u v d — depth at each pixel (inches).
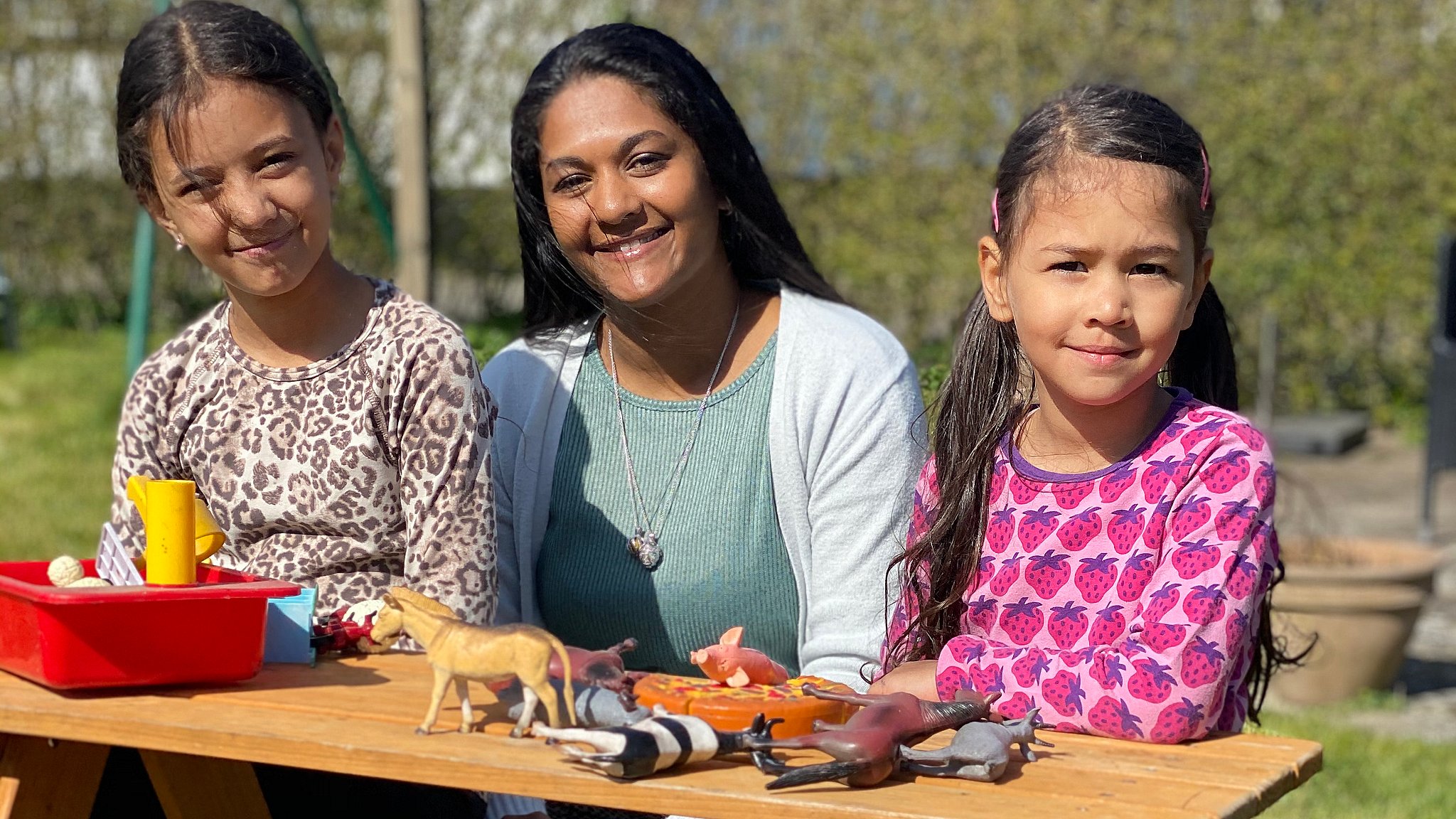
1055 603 74.9
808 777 54.2
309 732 59.7
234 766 72.7
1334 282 381.1
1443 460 284.5
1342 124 374.0
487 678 59.4
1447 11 375.6
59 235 467.8
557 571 93.6
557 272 94.6
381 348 84.4
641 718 59.6
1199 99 378.0
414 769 56.9
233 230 81.4
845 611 87.1
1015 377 80.4
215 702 64.6
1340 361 400.8
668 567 90.5
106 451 315.9
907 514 88.1
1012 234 74.5
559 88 87.9
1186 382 86.7
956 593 77.8
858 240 394.0
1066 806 53.2
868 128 390.0
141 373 88.2
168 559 67.0
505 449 94.7
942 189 385.4
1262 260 380.5
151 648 65.2
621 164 86.4
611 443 93.5
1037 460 77.8
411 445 83.2
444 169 425.7
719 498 90.4
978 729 57.9
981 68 377.4
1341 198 377.4
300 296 84.7
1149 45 372.8
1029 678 66.9
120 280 474.6
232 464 85.6
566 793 54.9
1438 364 283.9
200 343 88.0
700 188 87.7
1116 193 70.4
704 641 91.4
